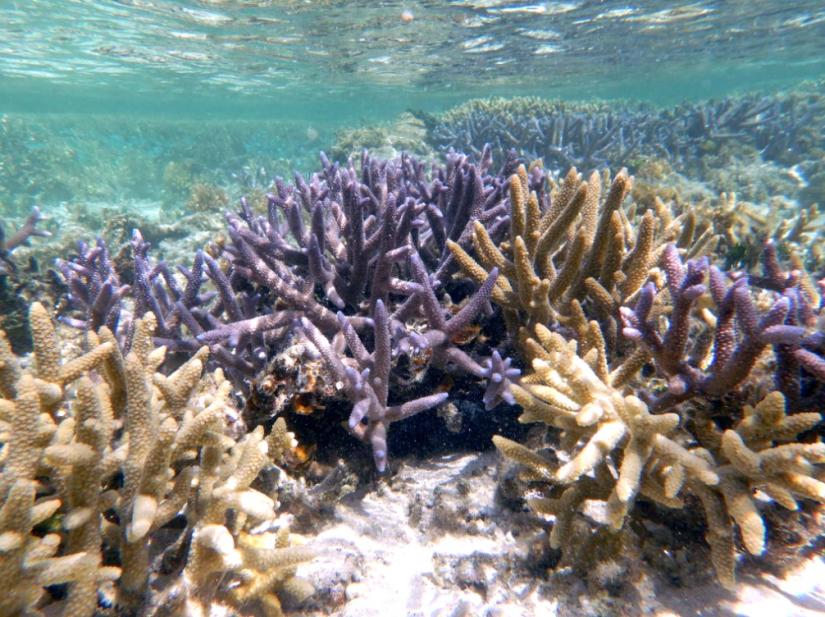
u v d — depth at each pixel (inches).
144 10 103.5
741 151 93.4
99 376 17.5
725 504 14.7
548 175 35.8
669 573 16.0
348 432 20.9
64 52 150.5
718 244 41.4
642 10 118.0
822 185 78.8
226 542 13.4
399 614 16.0
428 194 28.1
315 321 21.5
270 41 132.3
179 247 71.1
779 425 14.5
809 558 16.0
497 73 201.6
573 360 15.7
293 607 15.9
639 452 14.8
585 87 298.8
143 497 13.2
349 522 19.0
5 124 156.3
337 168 31.1
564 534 16.0
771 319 14.3
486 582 16.7
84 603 12.1
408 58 161.0
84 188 147.2
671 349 16.1
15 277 33.4
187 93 270.7
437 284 23.1
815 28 163.6
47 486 14.4
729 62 235.3
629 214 40.1
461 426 21.7
